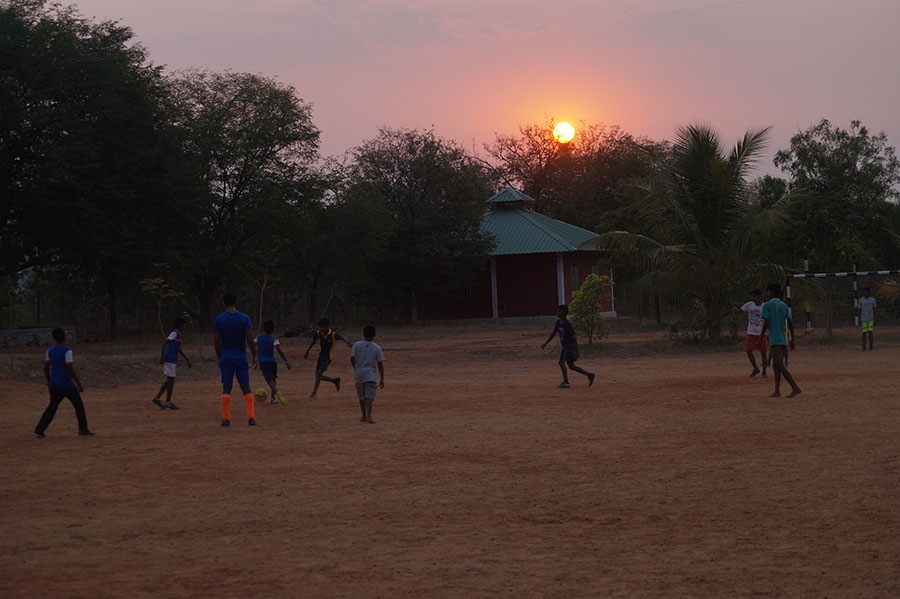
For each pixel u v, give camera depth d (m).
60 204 34.53
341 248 45.53
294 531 6.88
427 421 13.32
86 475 9.37
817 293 29.84
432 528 6.88
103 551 6.38
